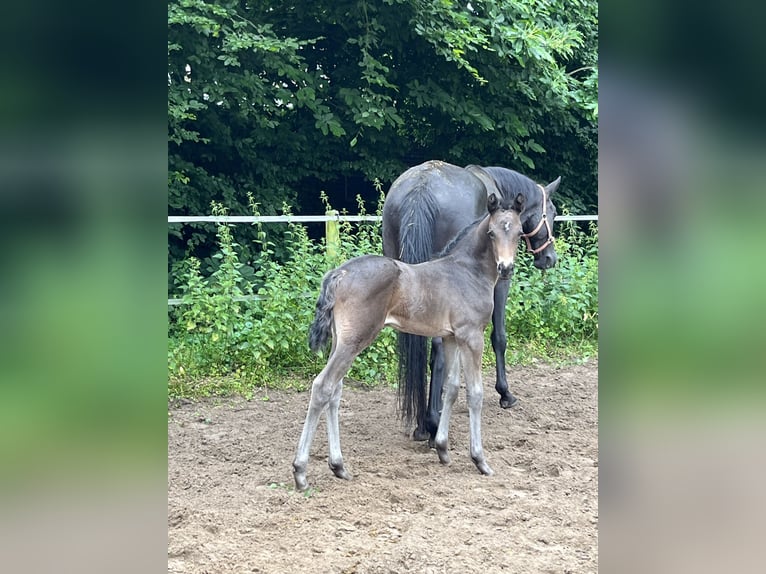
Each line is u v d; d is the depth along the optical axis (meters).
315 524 3.61
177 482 4.25
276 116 10.42
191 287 6.95
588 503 3.93
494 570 3.10
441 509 3.82
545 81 11.09
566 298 8.17
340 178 11.29
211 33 8.78
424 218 4.79
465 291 4.37
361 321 4.10
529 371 7.26
